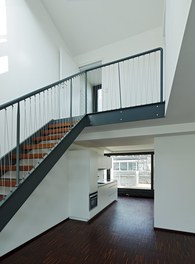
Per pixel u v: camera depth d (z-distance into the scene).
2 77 3.46
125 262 2.84
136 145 6.30
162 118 3.36
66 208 4.81
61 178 4.68
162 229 4.04
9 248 3.05
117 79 5.54
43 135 3.92
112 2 4.65
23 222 3.38
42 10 4.77
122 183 8.27
